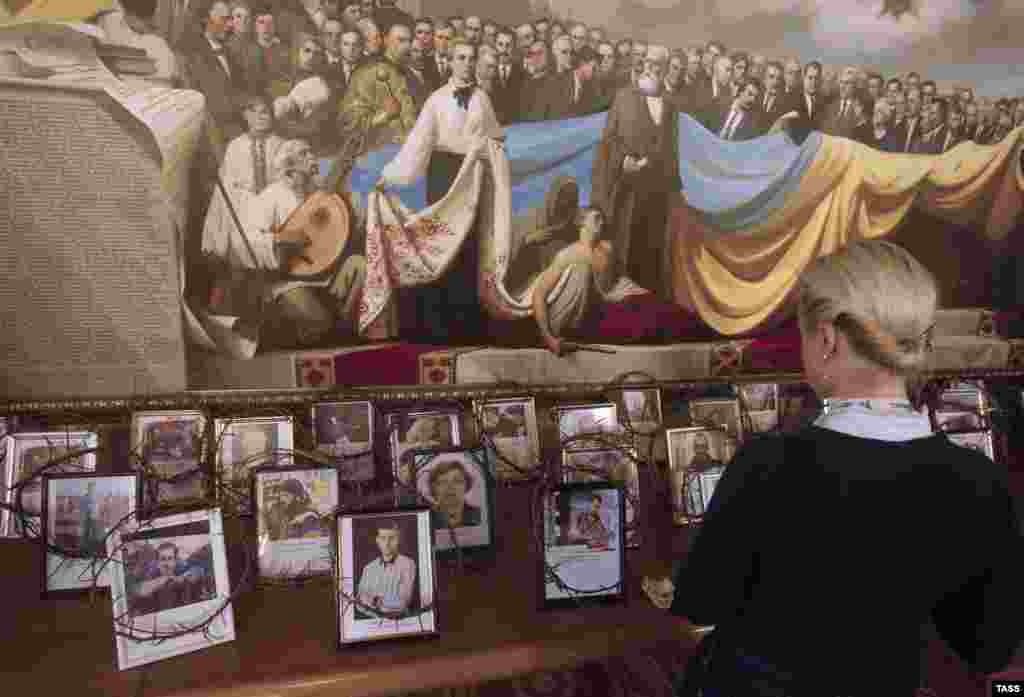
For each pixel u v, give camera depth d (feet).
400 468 7.55
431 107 8.91
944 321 11.76
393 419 7.70
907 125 11.04
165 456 7.15
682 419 9.93
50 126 7.70
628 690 8.10
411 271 9.16
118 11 7.71
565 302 9.84
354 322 9.02
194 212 8.27
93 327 8.14
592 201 9.76
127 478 6.07
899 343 3.15
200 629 5.08
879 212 11.18
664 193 10.05
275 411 8.63
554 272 9.74
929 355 3.27
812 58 10.40
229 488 6.92
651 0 9.53
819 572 3.11
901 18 10.68
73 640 5.23
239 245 8.47
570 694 7.98
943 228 11.57
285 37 8.25
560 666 5.32
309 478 6.25
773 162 10.48
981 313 11.91
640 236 10.05
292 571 6.11
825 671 3.13
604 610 5.78
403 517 5.37
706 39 9.86
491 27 8.96
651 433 8.41
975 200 11.62
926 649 7.97
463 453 6.77
